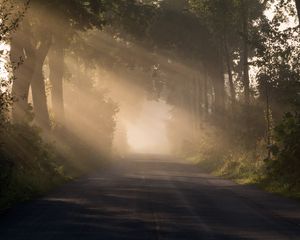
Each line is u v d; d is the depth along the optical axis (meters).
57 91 47.97
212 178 34.81
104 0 45.56
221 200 20.86
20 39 34.66
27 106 30.59
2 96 21.88
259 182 28.70
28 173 24.27
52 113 47.81
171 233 13.01
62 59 47.97
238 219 15.51
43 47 38.69
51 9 31.89
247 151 41.00
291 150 25.55
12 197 19.44
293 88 37.53
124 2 49.03
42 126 40.03
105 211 17.03
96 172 39.97
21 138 26.77
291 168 25.70
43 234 12.74
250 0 49.00
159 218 15.59
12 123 28.22
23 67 34.84
